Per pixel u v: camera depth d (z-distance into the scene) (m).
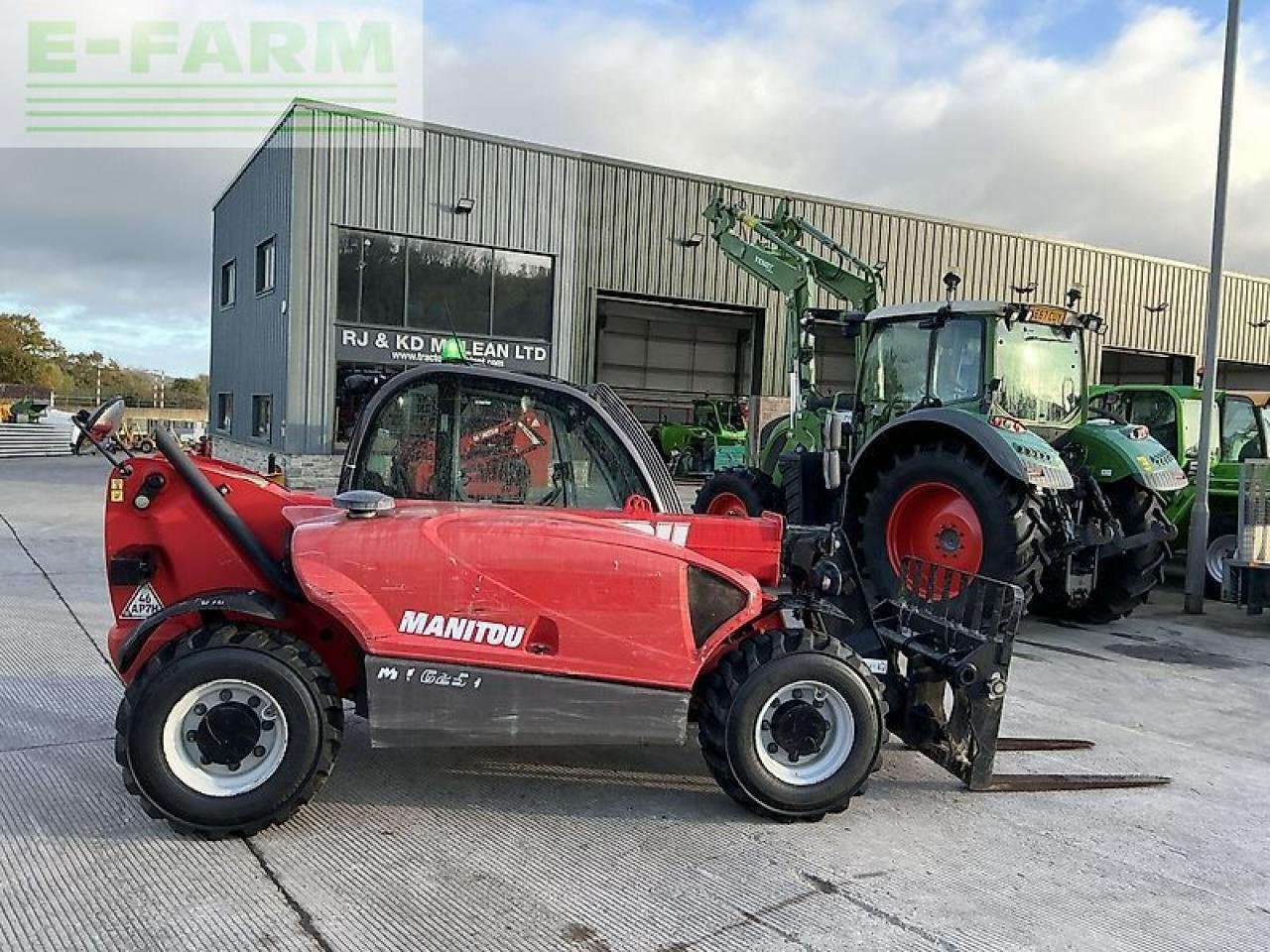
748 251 11.83
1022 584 6.72
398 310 17.61
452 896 3.15
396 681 3.57
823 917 3.11
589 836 3.65
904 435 7.46
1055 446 7.96
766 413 21.89
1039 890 3.38
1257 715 5.74
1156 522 7.80
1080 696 6.01
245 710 3.49
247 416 20.48
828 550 4.50
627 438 4.44
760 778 3.78
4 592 7.60
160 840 3.47
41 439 26.83
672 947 2.90
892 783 4.37
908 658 4.38
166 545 3.91
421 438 4.34
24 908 2.99
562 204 19.08
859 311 9.29
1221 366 28.48
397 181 17.34
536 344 19.06
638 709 3.74
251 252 19.77
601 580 3.73
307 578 3.58
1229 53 8.64
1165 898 3.36
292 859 3.38
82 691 5.14
